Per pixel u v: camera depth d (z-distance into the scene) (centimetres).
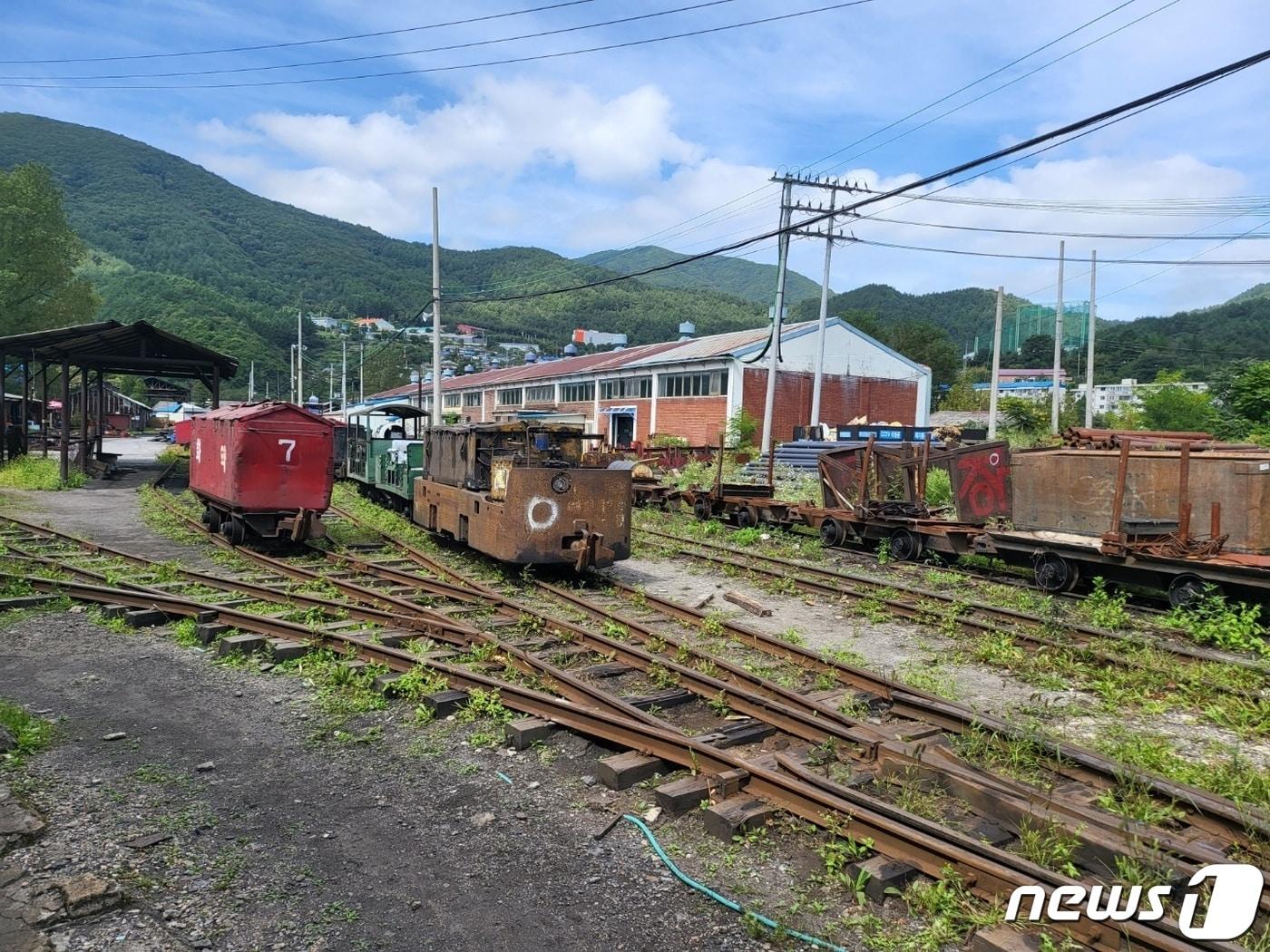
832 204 2886
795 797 453
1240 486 1000
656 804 477
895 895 382
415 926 365
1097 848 400
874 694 674
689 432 3916
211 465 1523
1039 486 1220
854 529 1561
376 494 2147
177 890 384
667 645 776
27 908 358
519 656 698
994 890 371
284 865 410
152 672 710
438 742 567
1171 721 655
